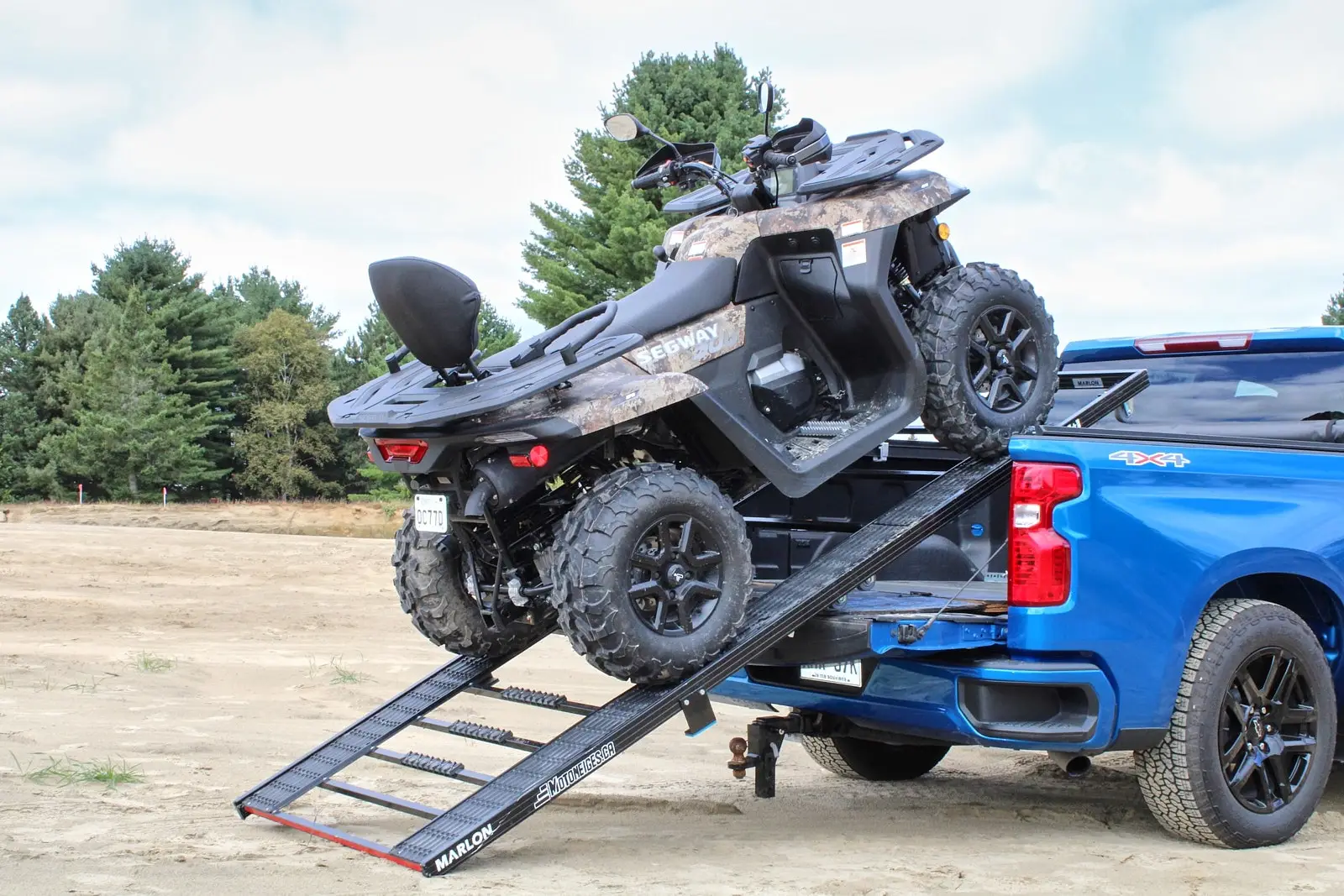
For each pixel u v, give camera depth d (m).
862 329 5.01
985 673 4.39
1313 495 5.07
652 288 4.86
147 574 14.41
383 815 5.05
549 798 4.15
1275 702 4.80
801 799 5.58
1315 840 4.90
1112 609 4.47
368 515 32.28
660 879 4.04
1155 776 4.66
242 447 60.75
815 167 5.19
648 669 4.25
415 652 9.72
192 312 60.38
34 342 64.62
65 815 4.64
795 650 4.82
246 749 6.08
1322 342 5.65
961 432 5.09
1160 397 6.16
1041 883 4.14
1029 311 5.27
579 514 4.22
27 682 7.64
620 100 35.53
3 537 18.27
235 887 3.80
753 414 4.94
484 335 50.28
